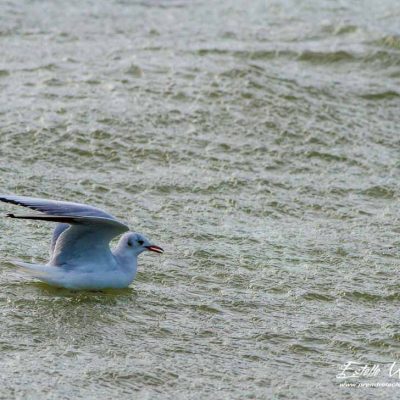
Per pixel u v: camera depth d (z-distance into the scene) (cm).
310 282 1524
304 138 2098
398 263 1617
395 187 1928
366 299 1483
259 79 2305
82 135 2017
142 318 1359
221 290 1475
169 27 2683
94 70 2327
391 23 2722
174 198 1811
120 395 1166
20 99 2156
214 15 2805
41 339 1275
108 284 1396
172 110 2147
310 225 1755
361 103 2273
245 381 1226
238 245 1642
